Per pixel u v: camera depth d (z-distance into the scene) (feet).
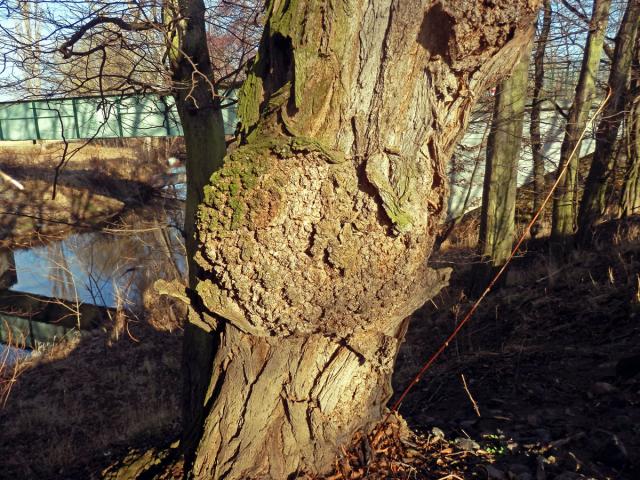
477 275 30.91
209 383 9.30
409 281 7.97
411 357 23.39
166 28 15.72
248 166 7.24
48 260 41.37
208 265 7.73
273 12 7.86
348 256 7.39
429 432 10.52
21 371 30.25
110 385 29.43
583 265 27.84
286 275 7.47
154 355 33.04
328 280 7.58
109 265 46.01
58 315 42.39
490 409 13.01
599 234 32.40
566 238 31.76
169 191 57.82
